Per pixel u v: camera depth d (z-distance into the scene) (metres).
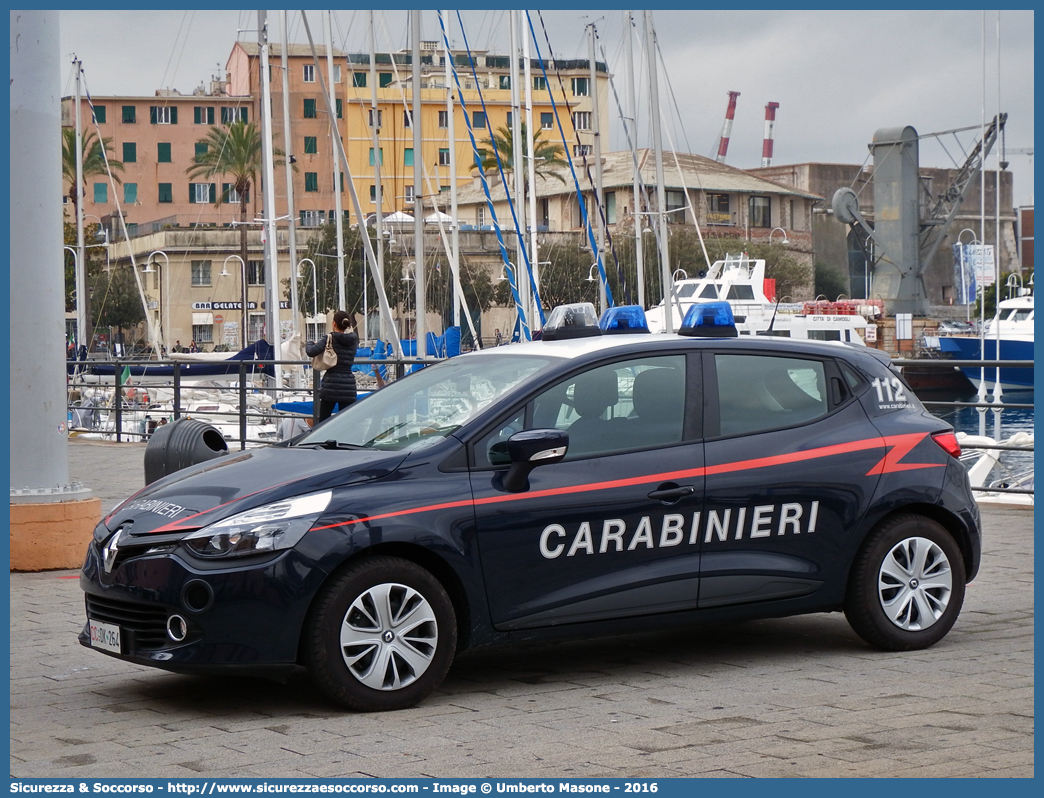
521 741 5.51
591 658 7.30
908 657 7.14
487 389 6.74
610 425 6.71
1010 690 6.29
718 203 99.19
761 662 7.10
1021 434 14.84
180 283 87.06
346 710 6.09
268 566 5.86
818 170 116.75
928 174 112.62
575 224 88.25
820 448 7.11
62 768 5.23
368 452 6.45
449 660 6.21
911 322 61.28
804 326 49.25
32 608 8.73
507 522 6.31
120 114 103.81
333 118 33.84
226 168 85.75
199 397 29.67
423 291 27.48
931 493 7.34
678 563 6.70
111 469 17.70
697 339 7.08
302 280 72.69
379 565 6.06
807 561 7.04
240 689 6.60
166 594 5.89
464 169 92.06
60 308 10.26
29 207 10.05
